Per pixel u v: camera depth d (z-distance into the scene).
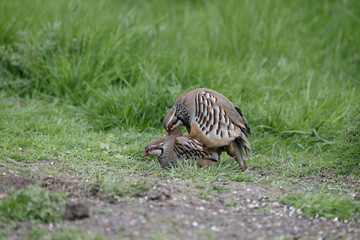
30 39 13.97
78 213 6.47
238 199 7.56
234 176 8.75
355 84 14.02
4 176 7.72
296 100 12.75
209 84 12.94
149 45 14.87
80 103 12.73
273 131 11.59
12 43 13.95
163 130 11.34
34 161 9.15
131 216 6.65
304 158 10.27
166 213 6.81
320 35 16.81
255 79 13.80
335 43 16.45
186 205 7.18
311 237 6.31
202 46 15.88
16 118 11.49
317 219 6.92
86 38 14.11
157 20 16.45
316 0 17.80
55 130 11.01
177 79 13.05
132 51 14.30
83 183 7.66
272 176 8.98
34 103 12.72
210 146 9.13
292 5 17.47
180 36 16.16
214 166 9.20
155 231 6.18
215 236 6.16
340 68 15.55
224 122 9.02
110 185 7.42
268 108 12.23
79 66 13.26
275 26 16.39
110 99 12.09
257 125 11.69
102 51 13.70
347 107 11.97
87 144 10.20
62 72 13.15
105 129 11.76
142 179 8.23
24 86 13.43
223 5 17.55
